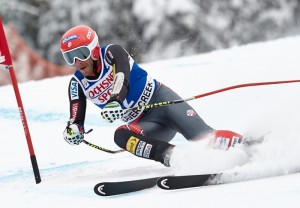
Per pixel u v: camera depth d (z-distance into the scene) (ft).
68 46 50.98
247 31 199.00
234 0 197.16
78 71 54.08
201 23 191.83
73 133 52.85
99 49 52.49
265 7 201.77
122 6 189.78
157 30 187.83
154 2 188.44
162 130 54.80
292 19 203.51
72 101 54.34
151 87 54.85
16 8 195.93
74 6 193.67
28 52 158.40
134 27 189.47
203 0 194.80
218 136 48.62
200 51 192.65
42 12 197.57
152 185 46.32
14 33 158.10
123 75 50.93
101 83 53.06
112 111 49.06
